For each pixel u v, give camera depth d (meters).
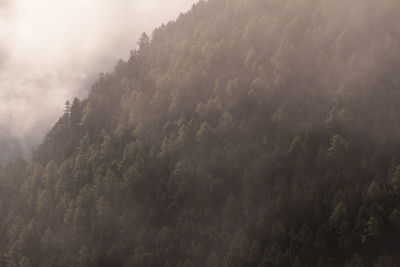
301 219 123.81
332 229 117.56
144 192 149.00
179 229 133.12
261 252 120.88
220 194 138.00
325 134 140.75
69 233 149.12
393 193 118.50
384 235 112.88
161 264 129.12
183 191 141.50
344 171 128.12
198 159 148.25
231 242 124.31
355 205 120.69
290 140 143.38
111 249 138.12
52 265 145.62
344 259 113.12
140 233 136.75
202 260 125.69
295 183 128.12
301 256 115.62
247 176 136.12
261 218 125.19
